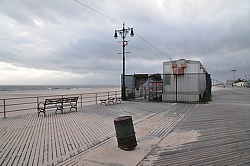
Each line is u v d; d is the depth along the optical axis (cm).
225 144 514
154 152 475
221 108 1193
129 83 1950
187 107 1323
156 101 1745
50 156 466
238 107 1220
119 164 410
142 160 428
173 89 1675
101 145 542
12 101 3075
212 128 693
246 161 404
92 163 419
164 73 1720
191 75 1608
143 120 895
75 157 456
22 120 923
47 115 1065
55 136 639
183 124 786
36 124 829
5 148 527
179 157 436
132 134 505
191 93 1603
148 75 1964
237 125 723
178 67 1644
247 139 551
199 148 491
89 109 1291
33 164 422
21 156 469
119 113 1108
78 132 688
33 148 525
